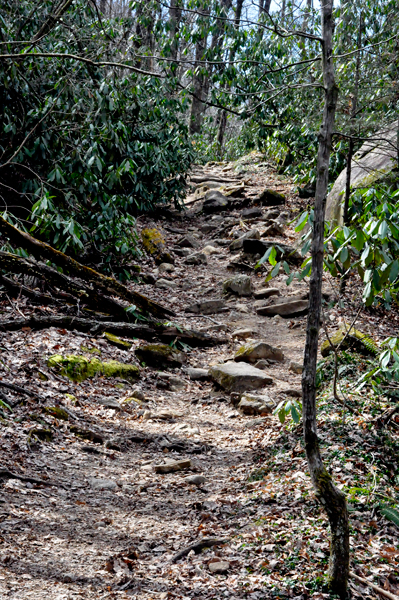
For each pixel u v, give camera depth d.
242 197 19.00
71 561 3.99
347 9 10.87
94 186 11.12
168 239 16.28
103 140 11.23
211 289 13.02
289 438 6.40
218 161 25.48
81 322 9.45
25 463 5.50
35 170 11.80
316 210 3.53
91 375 8.26
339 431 6.14
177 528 4.73
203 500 5.29
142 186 15.95
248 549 4.24
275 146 17.45
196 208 18.84
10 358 7.68
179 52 14.92
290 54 13.33
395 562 4.08
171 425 7.29
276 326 11.27
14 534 4.21
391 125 10.29
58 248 10.09
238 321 11.47
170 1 13.49
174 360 9.41
